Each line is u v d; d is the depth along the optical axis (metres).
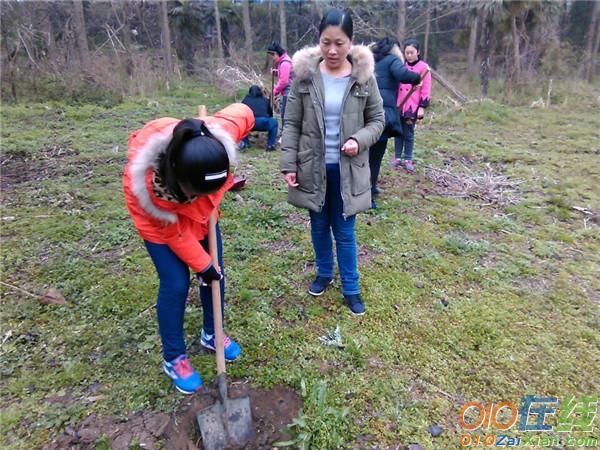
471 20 12.67
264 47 18.98
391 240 3.81
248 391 2.28
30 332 2.68
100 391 2.29
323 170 2.61
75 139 6.53
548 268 3.51
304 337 2.66
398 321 2.83
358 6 12.92
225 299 2.98
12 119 7.58
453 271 3.41
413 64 5.07
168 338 2.16
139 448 2.00
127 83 10.98
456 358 2.56
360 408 2.21
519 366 2.52
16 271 3.27
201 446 2.02
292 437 2.04
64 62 11.12
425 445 2.05
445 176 5.37
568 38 15.73
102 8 15.14
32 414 2.15
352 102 2.54
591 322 2.89
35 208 4.27
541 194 4.94
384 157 6.09
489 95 11.19
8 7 10.57
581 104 10.24
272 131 6.41
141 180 1.70
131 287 3.09
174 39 15.41
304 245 3.66
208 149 1.62
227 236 3.79
